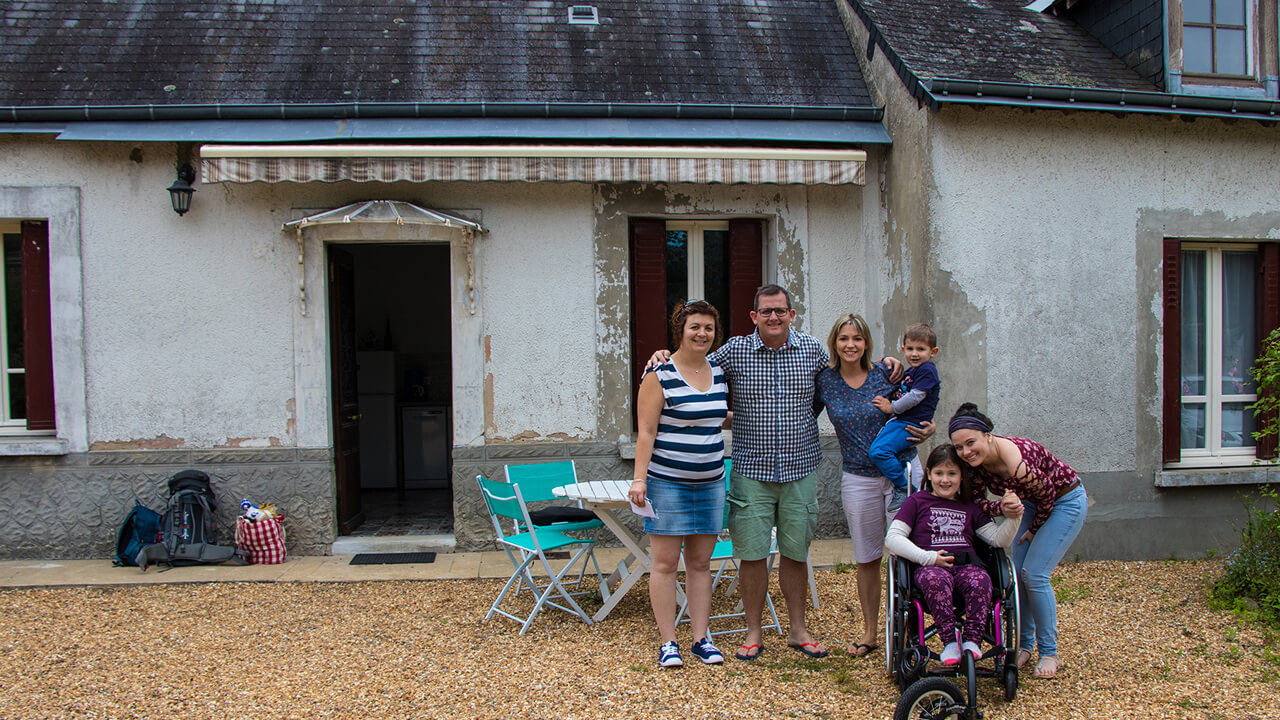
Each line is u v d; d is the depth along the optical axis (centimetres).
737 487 423
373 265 1043
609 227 673
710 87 695
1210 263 681
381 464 948
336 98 645
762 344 415
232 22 722
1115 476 643
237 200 643
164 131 606
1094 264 638
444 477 955
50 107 601
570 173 613
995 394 625
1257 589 518
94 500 633
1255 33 655
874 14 716
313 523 653
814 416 434
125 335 636
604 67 706
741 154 624
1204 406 680
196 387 642
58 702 376
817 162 634
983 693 387
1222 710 369
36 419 639
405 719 357
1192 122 648
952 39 688
